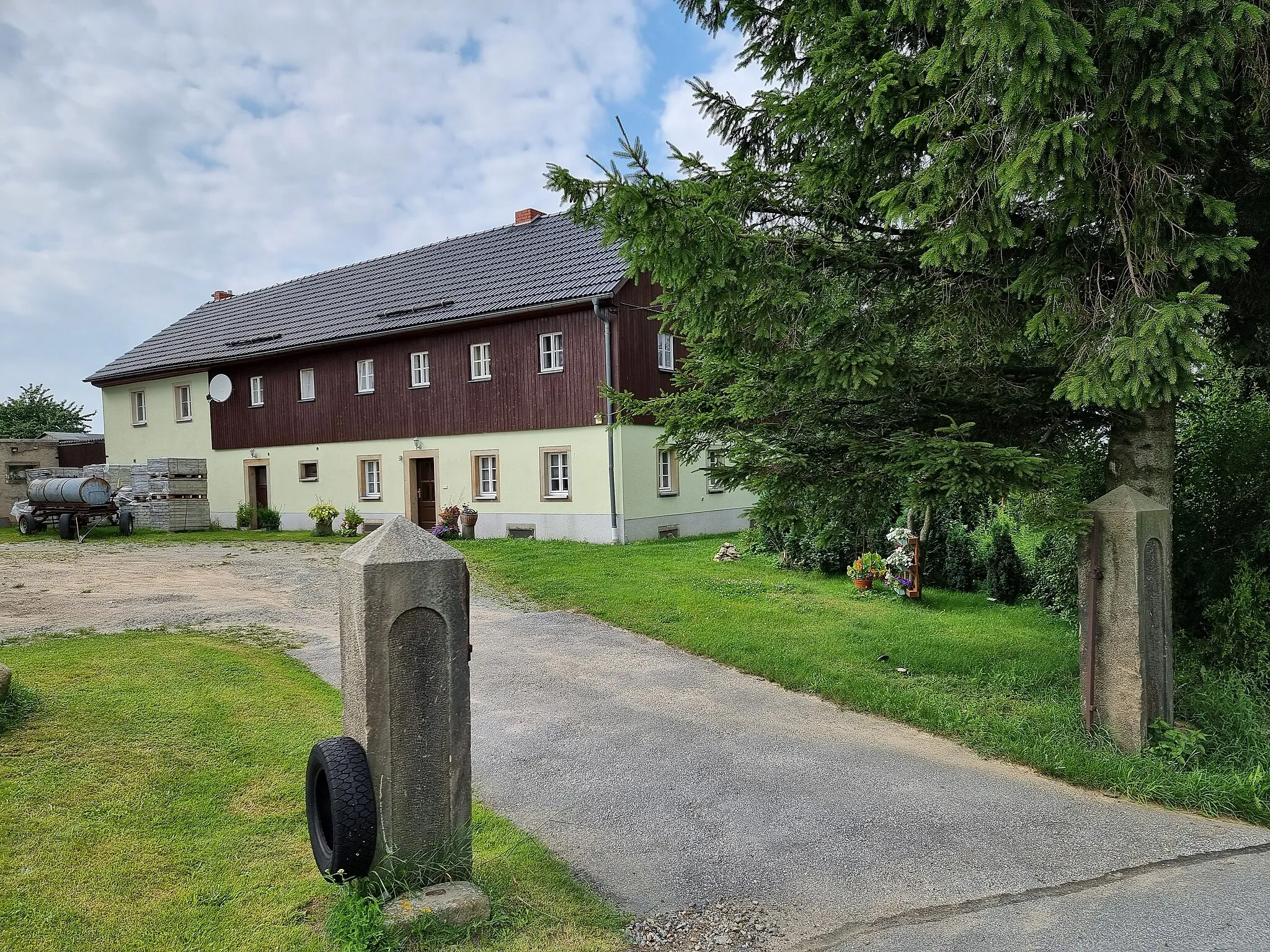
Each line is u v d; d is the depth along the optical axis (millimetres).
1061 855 4113
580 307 17875
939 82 4844
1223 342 6320
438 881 3459
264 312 27000
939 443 5445
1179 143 4941
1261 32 4422
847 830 4410
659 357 18891
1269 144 5578
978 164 5070
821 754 5621
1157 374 4695
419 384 20953
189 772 4703
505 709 6652
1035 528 5926
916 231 5906
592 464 17828
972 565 12258
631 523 17891
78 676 6387
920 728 6215
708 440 7250
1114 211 5055
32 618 9531
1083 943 3273
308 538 20281
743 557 14594
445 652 3479
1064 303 5223
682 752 5652
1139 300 4781
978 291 5789
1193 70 4270
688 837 4332
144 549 17719
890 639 8742
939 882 3830
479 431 19688
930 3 4723
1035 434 6188
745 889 3779
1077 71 4254
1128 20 4270
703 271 5594
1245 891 3707
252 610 10367
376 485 22047
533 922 3414
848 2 5613
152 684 6316
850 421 6594
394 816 3367
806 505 6746
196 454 26562
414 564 3396
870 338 5707
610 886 3812
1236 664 6426
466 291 20828
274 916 3291
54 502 20547
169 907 3324
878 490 6441
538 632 9438
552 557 14883
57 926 3115
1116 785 4973
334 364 22688
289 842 3977
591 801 4824
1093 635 5656
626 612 10117
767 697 7004
